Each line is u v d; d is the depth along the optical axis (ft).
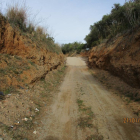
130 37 33.27
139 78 23.31
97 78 43.29
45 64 39.29
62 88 31.32
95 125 14.79
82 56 143.95
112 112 17.88
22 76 22.79
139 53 25.68
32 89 22.95
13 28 26.94
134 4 40.73
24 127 12.98
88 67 75.77
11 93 17.57
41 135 12.73
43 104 20.21
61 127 14.42
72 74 53.01
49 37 61.72
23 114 15.08
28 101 18.31
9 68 21.25
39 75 28.37
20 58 26.58
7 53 24.70
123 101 21.49
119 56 35.04
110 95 25.04
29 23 38.19
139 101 19.76
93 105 20.53
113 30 55.21
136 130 13.60
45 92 25.52
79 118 16.46
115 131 13.56
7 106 14.38
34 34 38.83
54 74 43.96
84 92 27.66
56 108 19.52
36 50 33.50
